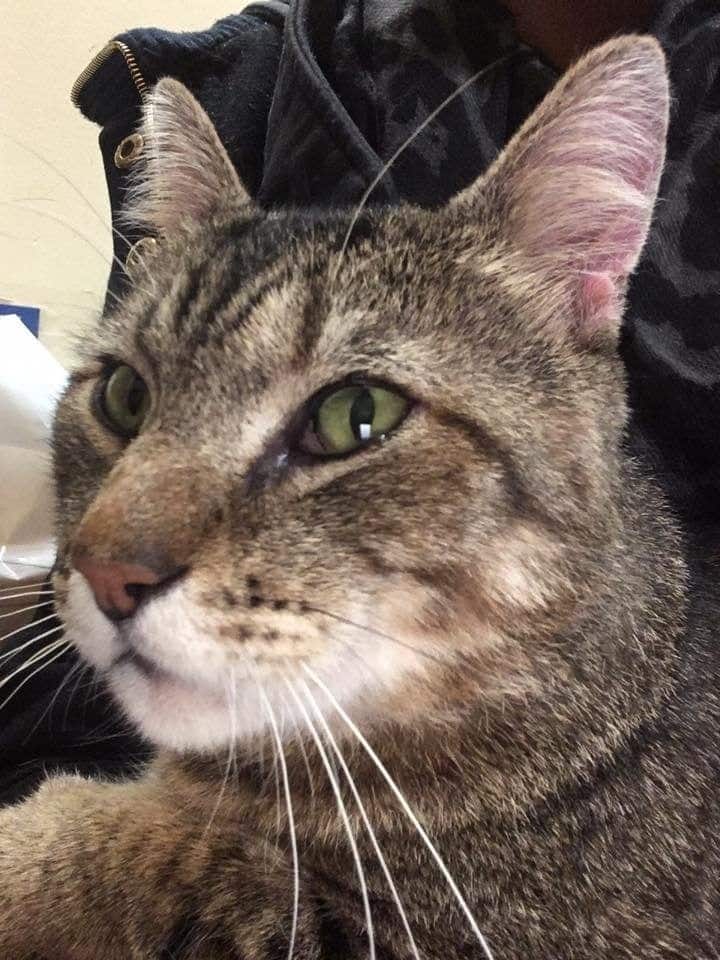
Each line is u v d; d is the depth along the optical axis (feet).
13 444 0.99
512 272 0.64
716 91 0.75
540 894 0.58
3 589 0.87
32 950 0.58
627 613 0.64
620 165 0.63
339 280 0.60
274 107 0.93
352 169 0.86
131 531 0.52
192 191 0.80
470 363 0.59
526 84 0.91
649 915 0.58
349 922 0.55
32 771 0.85
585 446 0.62
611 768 0.61
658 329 0.76
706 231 0.75
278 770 0.63
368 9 0.93
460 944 0.56
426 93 0.88
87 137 1.44
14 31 1.37
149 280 0.72
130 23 1.46
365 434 0.57
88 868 0.59
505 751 0.61
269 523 0.54
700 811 0.62
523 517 0.58
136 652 0.55
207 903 0.55
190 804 0.64
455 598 0.57
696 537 0.82
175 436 0.57
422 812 0.60
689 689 0.67
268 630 0.53
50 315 1.43
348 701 0.57
